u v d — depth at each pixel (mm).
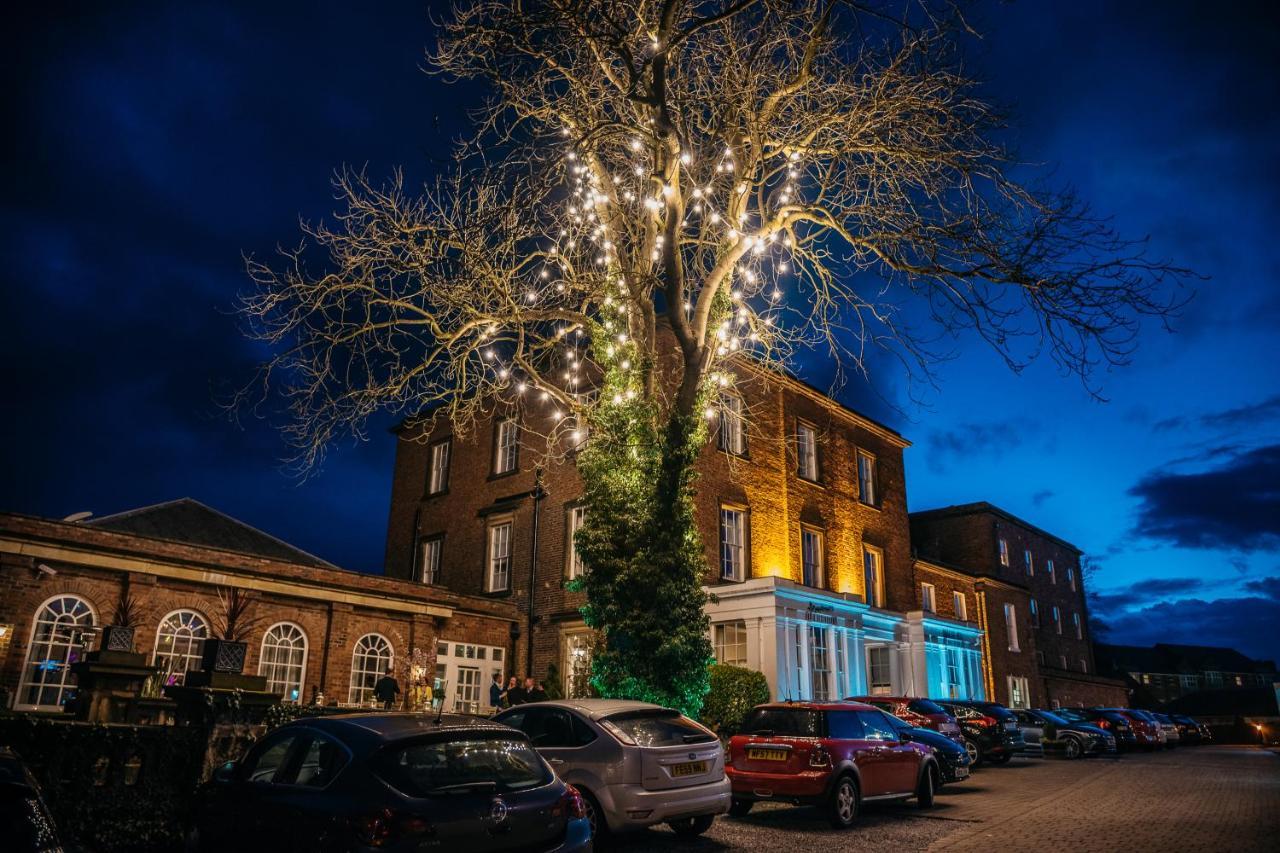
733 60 13523
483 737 5887
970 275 11664
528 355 16062
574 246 15547
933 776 12805
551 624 23594
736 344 15906
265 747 6383
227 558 19312
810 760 10562
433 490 29219
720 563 22391
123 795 7984
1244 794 14180
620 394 15422
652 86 12141
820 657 22375
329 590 20656
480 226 12312
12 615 16250
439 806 5215
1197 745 36844
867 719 11906
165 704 13906
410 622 22250
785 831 10234
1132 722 28375
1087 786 15555
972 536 39344
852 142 13266
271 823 5691
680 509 14672
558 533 24281
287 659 19969
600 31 11625
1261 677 78438
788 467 25297
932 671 27203
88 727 7930
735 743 11312
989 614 34781
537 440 25734
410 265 13828
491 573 25953
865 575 27922
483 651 23688
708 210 15094
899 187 13133
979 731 19547
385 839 4965
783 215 14156
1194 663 76312
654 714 9352
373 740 5535
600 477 15344
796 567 24625
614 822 8367
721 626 21531
